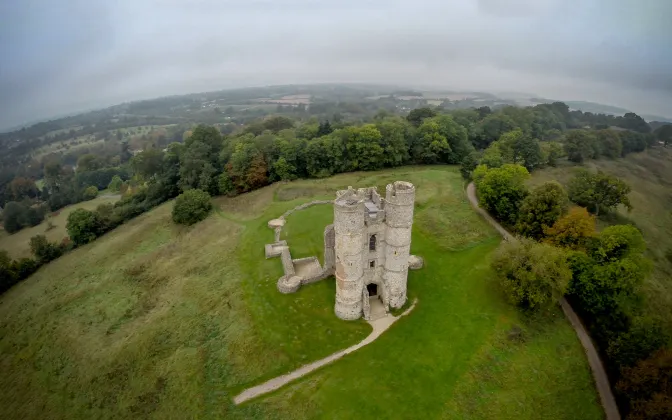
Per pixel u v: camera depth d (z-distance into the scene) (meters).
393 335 38.28
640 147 108.94
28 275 63.47
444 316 40.59
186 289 49.22
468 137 110.62
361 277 39.31
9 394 38.50
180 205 69.19
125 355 39.53
